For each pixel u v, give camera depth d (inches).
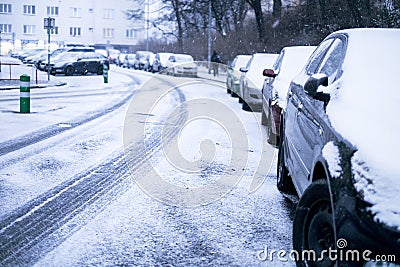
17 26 3393.2
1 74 1341.0
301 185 212.2
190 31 2214.6
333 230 153.5
